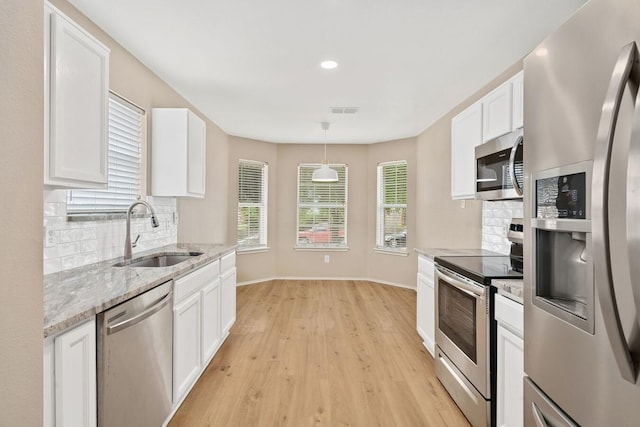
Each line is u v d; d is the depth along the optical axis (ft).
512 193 7.10
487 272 6.63
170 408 6.37
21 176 1.93
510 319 5.58
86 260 7.16
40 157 2.07
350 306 14.65
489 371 6.15
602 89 3.11
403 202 18.31
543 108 3.95
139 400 5.25
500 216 10.19
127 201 9.05
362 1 6.59
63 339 3.71
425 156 16.51
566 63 3.58
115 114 8.50
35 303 2.03
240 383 8.25
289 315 13.39
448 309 7.92
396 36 7.90
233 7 6.81
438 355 8.54
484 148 8.19
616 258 2.85
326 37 7.96
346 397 7.70
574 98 3.46
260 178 19.25
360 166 19.74
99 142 5.90
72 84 5.23
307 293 16.72
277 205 19.74
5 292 1.83
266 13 7.01
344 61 9.21
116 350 4.64
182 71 9.90
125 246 7.97
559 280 3.99
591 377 3.25
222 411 7.13
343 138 18.44
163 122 9.89
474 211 12.23
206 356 8.49
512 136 7.10
